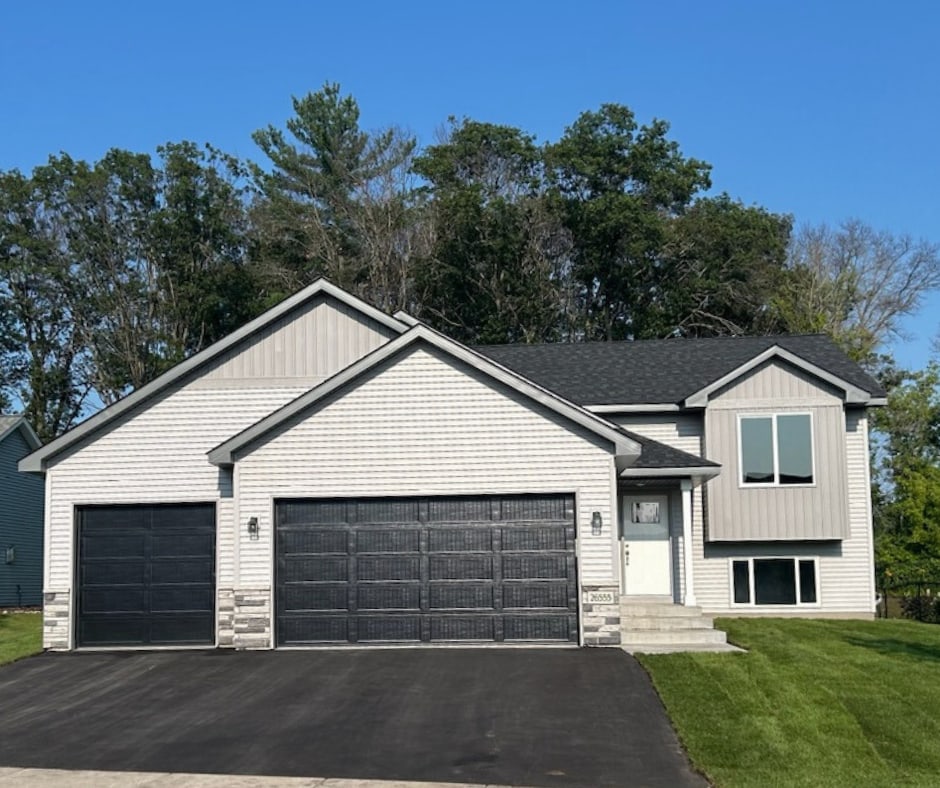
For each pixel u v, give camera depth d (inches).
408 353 780.6
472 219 1811.0
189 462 848.3
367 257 1934.1
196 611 826.8
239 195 2042.3
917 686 603.2
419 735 506.9
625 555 978.1
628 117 1974.7
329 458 776.3
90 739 515.2
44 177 1980.8
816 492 971.9
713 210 1990.7
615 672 645.3
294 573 773.9
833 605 995.3
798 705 553.6
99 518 842.8
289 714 555.2
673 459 879.7
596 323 1947.6
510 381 770.2
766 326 1902.1
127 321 1964.8
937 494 1247.5
